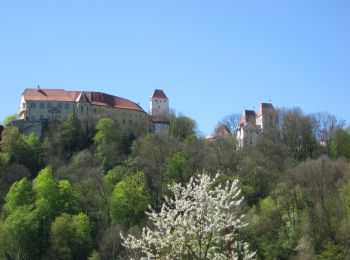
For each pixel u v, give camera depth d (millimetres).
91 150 196875
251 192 136500
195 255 31766
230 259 32219
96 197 151000
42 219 133750
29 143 193625
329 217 114000
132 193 140500
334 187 132000
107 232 128500
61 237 127312
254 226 106000
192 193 32281
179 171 153625
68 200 145750
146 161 166875
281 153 183500
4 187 167500
